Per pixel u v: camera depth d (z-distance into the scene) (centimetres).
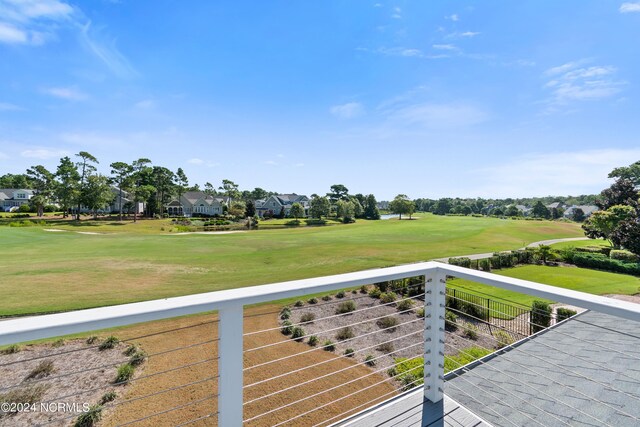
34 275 1238
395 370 603
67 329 85
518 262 1917
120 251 1916
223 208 5809
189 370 580
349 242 2525
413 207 6147
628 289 1310
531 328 770
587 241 3070
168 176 5559
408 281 1127
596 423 191
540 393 231
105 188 4372
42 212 4597
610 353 305
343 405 500
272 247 2219
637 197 2698
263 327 804
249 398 512
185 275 1313
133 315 95
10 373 554
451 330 776
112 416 457
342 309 951
